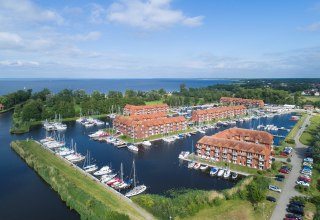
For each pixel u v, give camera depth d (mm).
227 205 89375
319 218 75938
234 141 135875
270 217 81625
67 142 176500
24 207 92750
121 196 95875
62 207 93062
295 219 78750
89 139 184375
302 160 135125
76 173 117188
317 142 139625
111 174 120438
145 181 113875
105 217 79125
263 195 89062
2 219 85188
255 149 125375
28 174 121938
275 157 140250
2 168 129125
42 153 145625
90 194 95500
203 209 86812
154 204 86938
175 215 81375
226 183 111750
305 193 97500
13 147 158875
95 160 141125
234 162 131750
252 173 119812
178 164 135000
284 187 103250
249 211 85250
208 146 140500
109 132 199000
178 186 108688
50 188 107875
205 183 111812
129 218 79250
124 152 155375
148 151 157250
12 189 106750
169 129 199750
